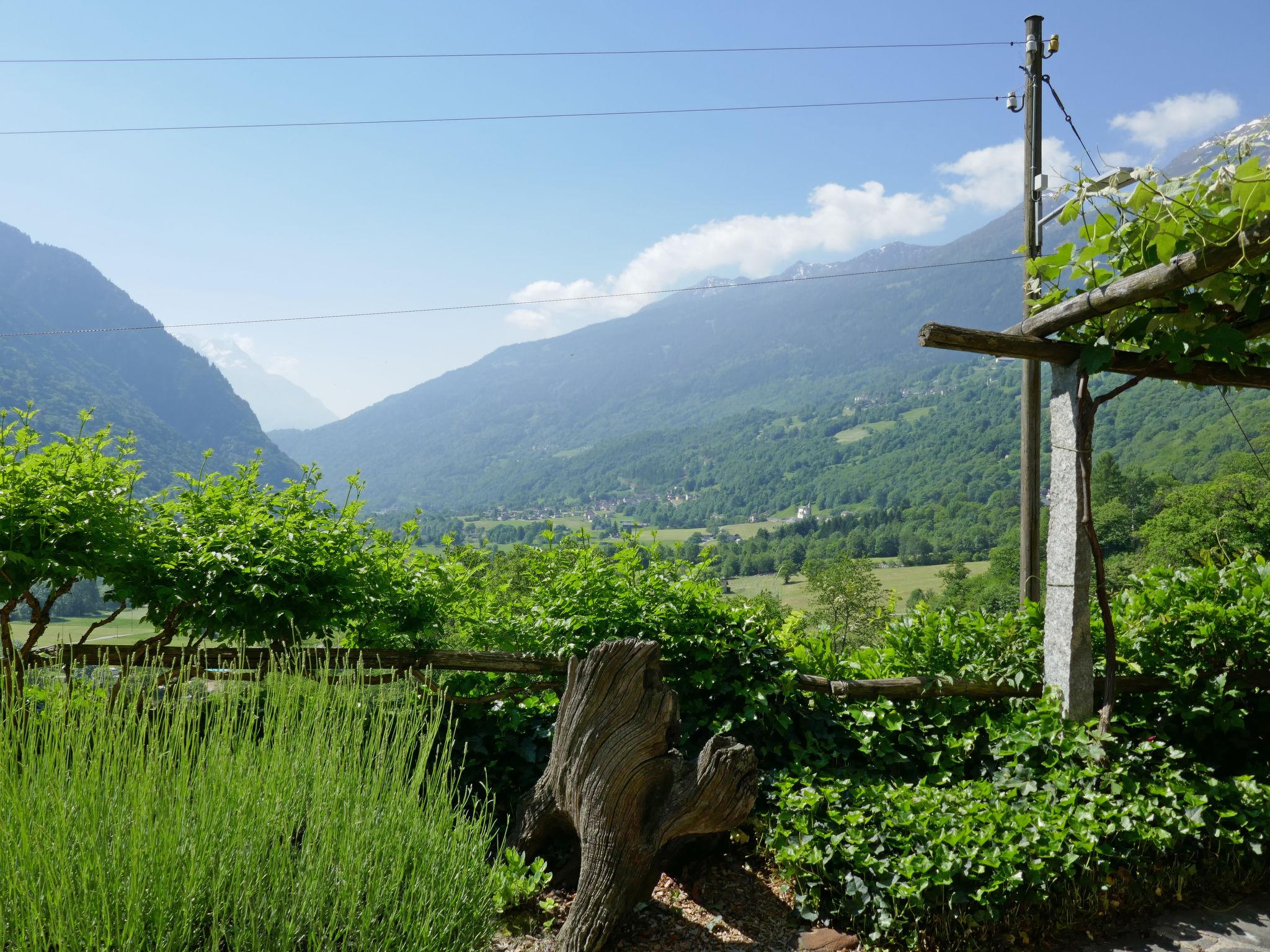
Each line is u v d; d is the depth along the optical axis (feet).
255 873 7.25
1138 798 12.17
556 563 15.37
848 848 10.73
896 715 14.66
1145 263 11.69
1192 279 10.89
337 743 8.93
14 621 12.84
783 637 16.35
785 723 14.30
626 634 14.34
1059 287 13.46
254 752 8.56
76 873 6.65
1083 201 11.94
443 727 13.37
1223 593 15.49
